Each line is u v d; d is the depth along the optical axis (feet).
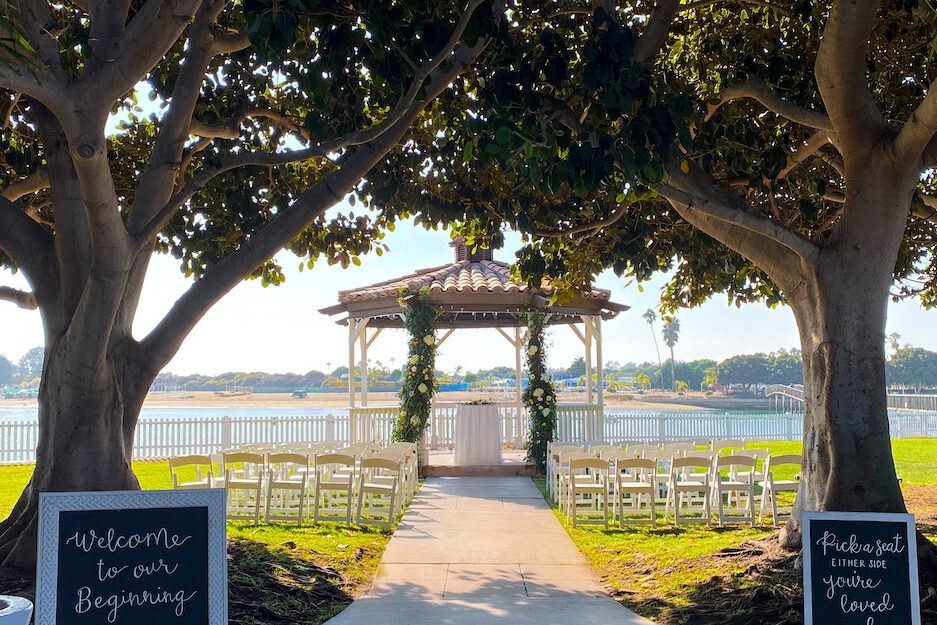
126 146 30.45
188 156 22.67
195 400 353.10
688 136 17.12
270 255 20.27
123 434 19.27
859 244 21.43
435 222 30.58
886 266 21.54
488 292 49.98
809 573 13.15
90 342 17.43
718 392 417.69
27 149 27.32
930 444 70.23
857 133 20.99
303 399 349.41
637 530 30.68
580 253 33.30
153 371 19.90
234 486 31.55
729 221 21.35
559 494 36.17
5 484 42.86
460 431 51.21
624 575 23.38
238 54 25.59
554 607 19.84
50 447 19.60
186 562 11.41
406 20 18.52
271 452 36.65
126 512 11.27
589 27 23.58
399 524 32.09
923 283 39.06
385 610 19.45
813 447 22.24
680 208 24.57
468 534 29.99
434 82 20.38
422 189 30.12
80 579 10.89
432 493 41.81
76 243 19.65
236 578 20.53
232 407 235.20
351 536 28.96
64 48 19.15
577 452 36.81
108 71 14.62
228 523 30.94
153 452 56.44
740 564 22.13
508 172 27.84
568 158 16.80
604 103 16.38
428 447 58.95
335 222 33.45
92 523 11.07
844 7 18.81
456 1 17.66
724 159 24.66
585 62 16.94
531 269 32.86
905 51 26.08
